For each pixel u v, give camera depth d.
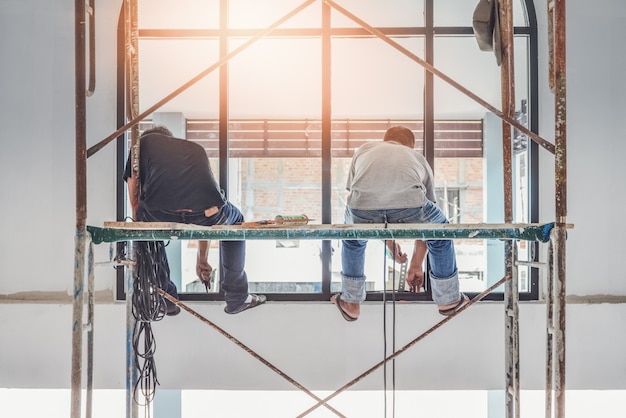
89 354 1.85
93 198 3.04
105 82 3.06
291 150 6.64
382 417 4.78
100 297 3.00
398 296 2.99
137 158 2.27
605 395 3.40
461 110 5.98
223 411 5.05
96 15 3.06
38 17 3.04
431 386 2.84
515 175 4.23
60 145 3.03
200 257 2.97
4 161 3.02
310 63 5.34
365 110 6.24
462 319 2.86
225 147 3.11
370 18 3.99
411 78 5.52
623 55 3.02
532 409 4.01
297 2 3.87
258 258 6.20
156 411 3.35
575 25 3.01
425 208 2.41
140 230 1.79
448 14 3.85
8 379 2.88
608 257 2.99
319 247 6.21
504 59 2.26
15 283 3.01
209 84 5.60
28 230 3.01
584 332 2.89
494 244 5.06
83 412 2.87
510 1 2.21
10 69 3.03
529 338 2.85
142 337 2.84
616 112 3.02
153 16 3.95
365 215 2.39
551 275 1.84
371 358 2.86
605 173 3.00
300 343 2.87
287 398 5.02
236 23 4.02
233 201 6.96
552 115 3.04
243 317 2.88
